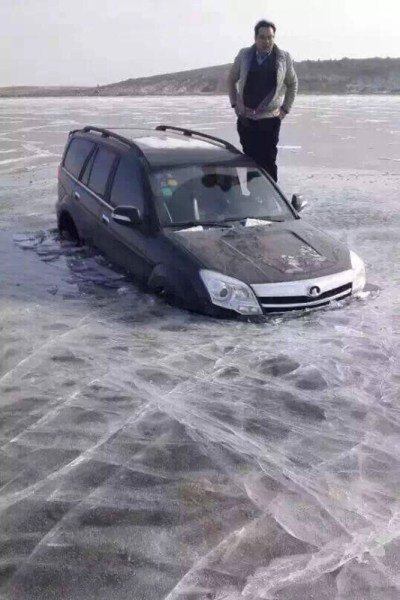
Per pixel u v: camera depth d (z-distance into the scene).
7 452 3.68
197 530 3.04
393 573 2.78
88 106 52.00
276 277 5.77
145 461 3.61
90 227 7.61
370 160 18.00
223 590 2.68
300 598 2.64
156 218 6.46
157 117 34.50
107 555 2.87
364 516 3.15
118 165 7.34
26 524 3.07
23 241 8.71
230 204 6.84
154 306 6.11
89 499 3.26
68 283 6.83
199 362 4.91
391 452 3.73
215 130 25.12
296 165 17.03
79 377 4.64
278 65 8.78
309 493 3.33
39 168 16.55
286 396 4.39
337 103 54.12
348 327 5.60
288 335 5.43
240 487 3.38
